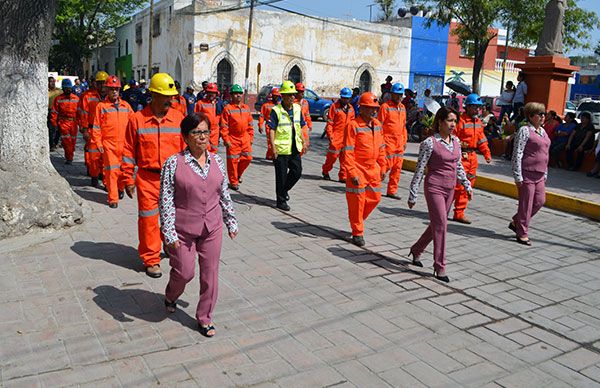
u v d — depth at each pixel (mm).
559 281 6312
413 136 18609
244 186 10719
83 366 4016
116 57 54438
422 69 38375
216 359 4211
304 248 6953
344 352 4426
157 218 5688
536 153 7484
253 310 5105
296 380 3984
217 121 10664
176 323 4754
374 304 5383
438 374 4172
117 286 5445
